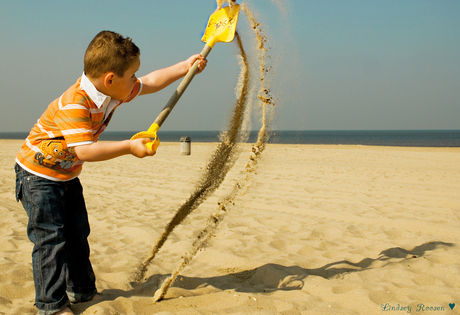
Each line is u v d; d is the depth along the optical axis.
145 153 1.69
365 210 4.49
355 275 2.49
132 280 2.39
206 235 2.52
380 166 9.32
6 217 3.92
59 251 1.82
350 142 38.53
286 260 2.78
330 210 4.49
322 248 3.12
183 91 1.96
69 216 1.99
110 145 1.69
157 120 1.82
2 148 16.45
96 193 5.66
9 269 2.39
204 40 2.18
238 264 2.73
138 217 4.15
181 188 6.15
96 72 1.71
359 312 1.99
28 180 1.79
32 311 1.88
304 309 1.98
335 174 7.77
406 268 2.60
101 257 2.80
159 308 1.96
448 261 2.79
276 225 3.85
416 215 4.23
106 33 1.74
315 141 42.19
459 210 4.50
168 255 2.92
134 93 2.07
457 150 16.00
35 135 1.80
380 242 3.24
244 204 4.79
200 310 1.92
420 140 47.88
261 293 2.22
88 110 1.74
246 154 9.77
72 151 1.79
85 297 2.02
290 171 8.21
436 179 7.15
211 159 2.49
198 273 2.58
